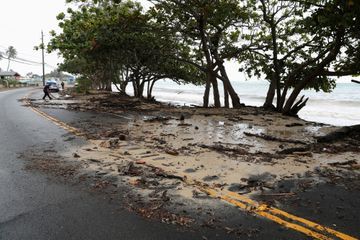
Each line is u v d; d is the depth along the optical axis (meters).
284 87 19.50
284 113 17.88
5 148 9.04
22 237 4.16
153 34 23.52
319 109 34.12
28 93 40.19
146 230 4.33
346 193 5.59
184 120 15.15
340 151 8.64
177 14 21.14
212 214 4.79
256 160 7.69
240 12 20.12
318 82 18.88
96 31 22.50
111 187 5.92
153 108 21.16
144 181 6.18
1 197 5.46
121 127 12.88
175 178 6.37
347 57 16.39
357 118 25.73
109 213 4.84
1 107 20.97
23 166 7.26
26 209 4.99
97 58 28.70
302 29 17.73
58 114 17.31
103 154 8.34
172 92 75.44
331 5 12.82
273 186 5.92
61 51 31.02
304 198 5.37
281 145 9.31
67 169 7.02
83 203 5.21
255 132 11.90
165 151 8.59
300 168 7.05
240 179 6.31
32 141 10.02
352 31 13.69
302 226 4.41
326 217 4.67
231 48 22.72
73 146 9.32
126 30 22.20
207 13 19.06
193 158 7.89
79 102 25.80
